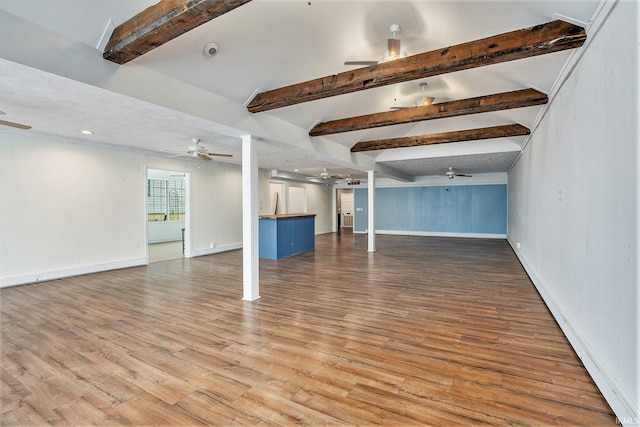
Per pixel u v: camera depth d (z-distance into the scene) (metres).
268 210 9.98
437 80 4.16
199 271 5.97
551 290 3.66
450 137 5.87
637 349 1.59
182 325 3.24
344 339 2.89
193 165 7.61
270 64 3.36
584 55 2.38
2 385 2.16
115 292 4.50
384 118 4.66
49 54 2.24
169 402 1.98
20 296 4.29
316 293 4.41
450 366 2.39
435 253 7.99
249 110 3.97
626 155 1.71
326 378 2.24
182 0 1.97
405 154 7.64
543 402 1.94
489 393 2.04
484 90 4.03
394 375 2.28
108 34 2.46
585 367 2.32
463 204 12.02
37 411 1.89
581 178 2.47
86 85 2.48
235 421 1.80
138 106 2.99
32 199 5.00
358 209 14.02
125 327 3.19
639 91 1.56
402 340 2.86
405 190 12.96
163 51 2.78
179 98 3.14
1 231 4.70
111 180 6.01
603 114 2.02
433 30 2.93
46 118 4.09
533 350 2.64
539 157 4.36
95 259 5.80
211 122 3.53
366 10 2.76
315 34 3.08
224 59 3.12
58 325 3.25
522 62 3.11
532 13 2.33
